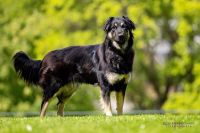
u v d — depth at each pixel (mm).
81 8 23250
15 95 22844
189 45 23250
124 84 11047
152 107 27422
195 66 21391
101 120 9516
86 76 11391
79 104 22750
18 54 12203
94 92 22484
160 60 26453
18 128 8531
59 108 12008
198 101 21172
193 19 22266
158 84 26844
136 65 25312
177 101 21391
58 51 11789
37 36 22984
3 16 24047
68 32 23547
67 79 11602
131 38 11055
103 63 10953
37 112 20328
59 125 8844
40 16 23078
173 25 24281
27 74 12109
